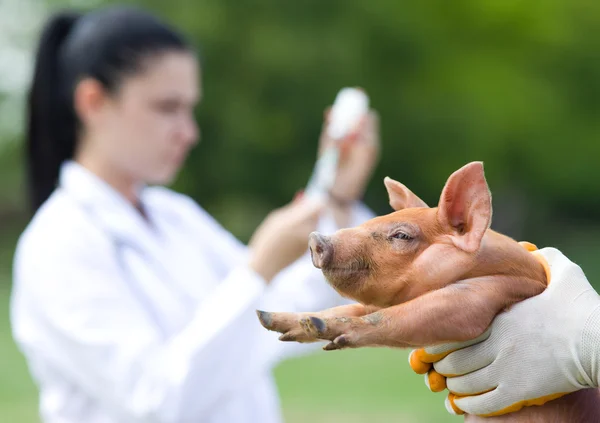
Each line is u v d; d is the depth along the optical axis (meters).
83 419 4.83
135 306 4.84
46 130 5.68
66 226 4.93
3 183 40.69
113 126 5.34
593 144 38.78
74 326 4.66
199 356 4.53
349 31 34.19
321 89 33.75
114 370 4.60
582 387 2.84
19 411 11.72
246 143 34.03
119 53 5.28
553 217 41.22
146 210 5.65
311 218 4.81
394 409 11.68
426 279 2.76
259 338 4.88
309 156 34.75
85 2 37.47
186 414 4.56
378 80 35.09
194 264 5.49
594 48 38.69
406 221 2.83
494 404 2.89
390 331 2.66
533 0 38.28
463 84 36.25
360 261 2.78
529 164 38.28
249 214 37.47
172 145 5.43
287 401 12.31
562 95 38.34
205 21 33.53
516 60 38.44
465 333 2.73
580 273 2.94
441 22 37.47
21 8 40.69
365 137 5.72
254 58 33.31
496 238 2.93
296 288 5.64
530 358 2.82
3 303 22.47
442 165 35.97
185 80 5.42
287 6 34.16
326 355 16.58
